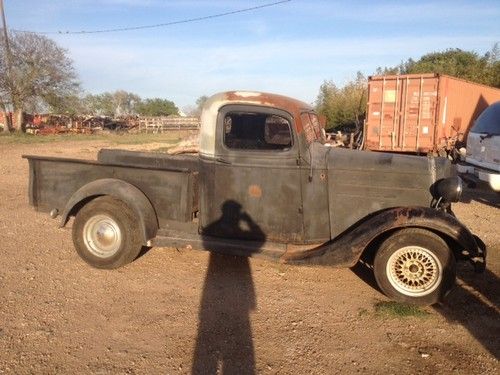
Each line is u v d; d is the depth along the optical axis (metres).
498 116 8.61
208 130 5.02
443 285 4.39
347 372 3.46
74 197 5.18
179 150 6.66
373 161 4.85
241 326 4.10
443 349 3.80
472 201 9.98
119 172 5.24
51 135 32.69
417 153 13.79
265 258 4.85
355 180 4.87
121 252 5.17
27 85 33.84
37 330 3.91
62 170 5.41
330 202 4.94
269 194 4.98
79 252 5.30
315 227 4.99
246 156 4.95
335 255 4.60
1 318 4.09
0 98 33.38
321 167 4.88
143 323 4.10
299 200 4.94
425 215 4.38
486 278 5.36
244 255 4.93
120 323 4.09
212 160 5.03
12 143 23.86
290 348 3.77
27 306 4.34
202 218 5.17
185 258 5.75
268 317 4.29
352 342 3.88
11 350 3.60
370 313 4.41
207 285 4.97
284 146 4.89
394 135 14.04
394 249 4.50
